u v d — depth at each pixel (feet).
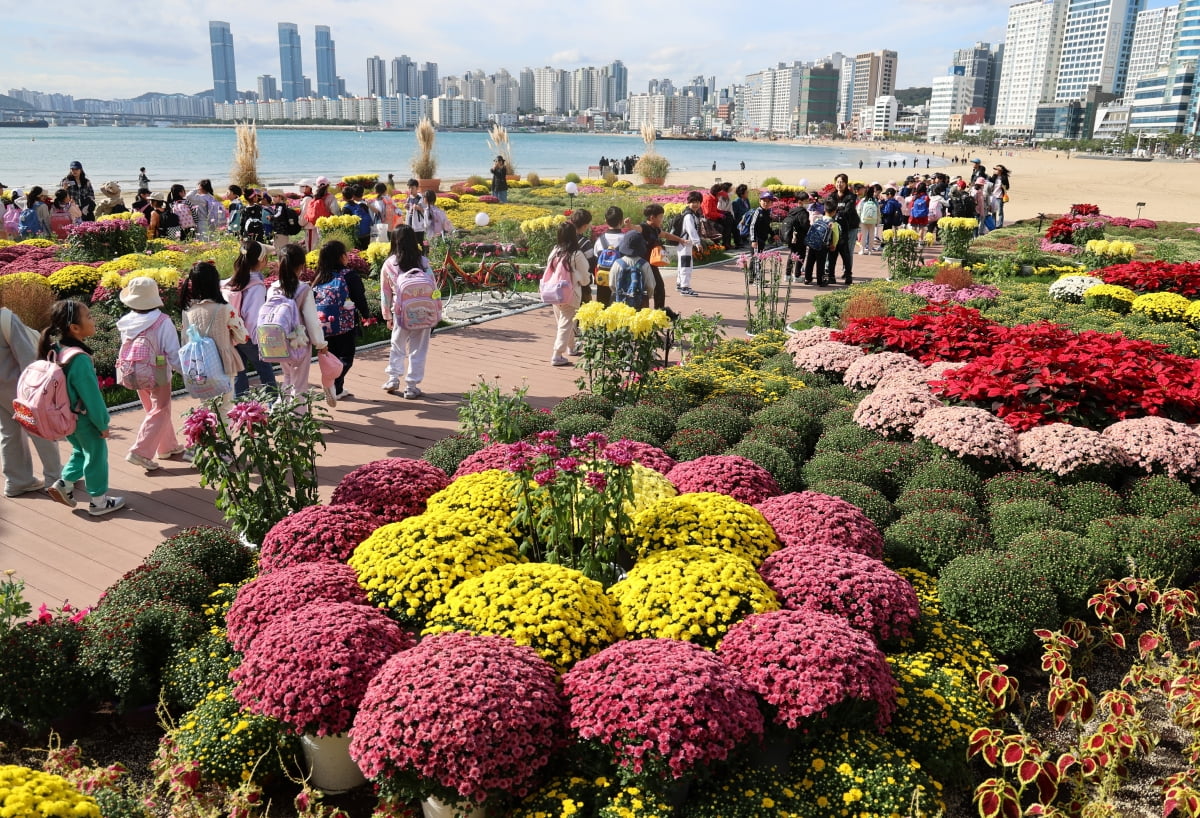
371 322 38.81
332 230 58.70
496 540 14.61
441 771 9.77
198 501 21.12
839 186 52.80
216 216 71.67
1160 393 23.22
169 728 12.32
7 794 8.00
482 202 106.01
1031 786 12.35
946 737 11.84
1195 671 13.02
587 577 13.67
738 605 12.69
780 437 22.88
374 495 16.81
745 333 39.68
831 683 10.78
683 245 49.06
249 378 31.30
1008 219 105.09
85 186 75.77
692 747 9.84
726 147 653.30
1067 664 12.60
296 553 14.71
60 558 18.04
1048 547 16.21
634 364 26.22
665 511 15.21
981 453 20.77
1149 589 14.70
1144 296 42.34
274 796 12.00
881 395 23.77
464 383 31.42
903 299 42.50
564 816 9.88
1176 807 10.63
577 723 10.39
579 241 33.58
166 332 21.88
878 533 16.26
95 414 19.22
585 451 14.89
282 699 10.94
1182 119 590.55
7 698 12.56
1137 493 19.67
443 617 12.61
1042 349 27.81
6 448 20.86
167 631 13.79
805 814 10.15
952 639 14.17
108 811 9.27
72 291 41.86
